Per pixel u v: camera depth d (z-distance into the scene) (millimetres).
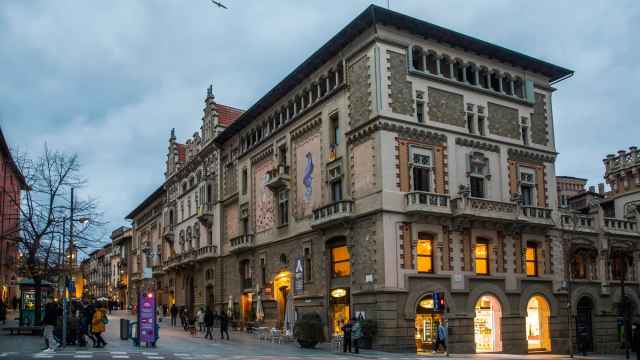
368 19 38469
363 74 39281
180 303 73500
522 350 40375
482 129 42281
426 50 40375
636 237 49938
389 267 35812
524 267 41812
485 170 41562
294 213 47094
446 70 41469
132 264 105375
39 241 43469
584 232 46438
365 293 37125
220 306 59750
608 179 56562
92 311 34438
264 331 43312
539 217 42562
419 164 38469
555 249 44250
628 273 49344
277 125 51344
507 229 41281
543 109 46406
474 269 39062
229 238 59594
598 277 47000
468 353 37500
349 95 40719
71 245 41375
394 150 37500
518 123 44406
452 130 40344
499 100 43625
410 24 39219
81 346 31406
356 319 33562
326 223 40500
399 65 38844
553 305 43031
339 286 40719
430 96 39906
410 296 36156
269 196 51531
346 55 41281
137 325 32969
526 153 44250
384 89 37812
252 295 53312
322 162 43375
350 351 33562
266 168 52531
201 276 65750
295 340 40844
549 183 45250
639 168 53062
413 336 35781
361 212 38250
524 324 40938
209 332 42344
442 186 39219
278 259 49438
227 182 61438
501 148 42781
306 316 37062
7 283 72688
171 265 72375
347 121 40750
